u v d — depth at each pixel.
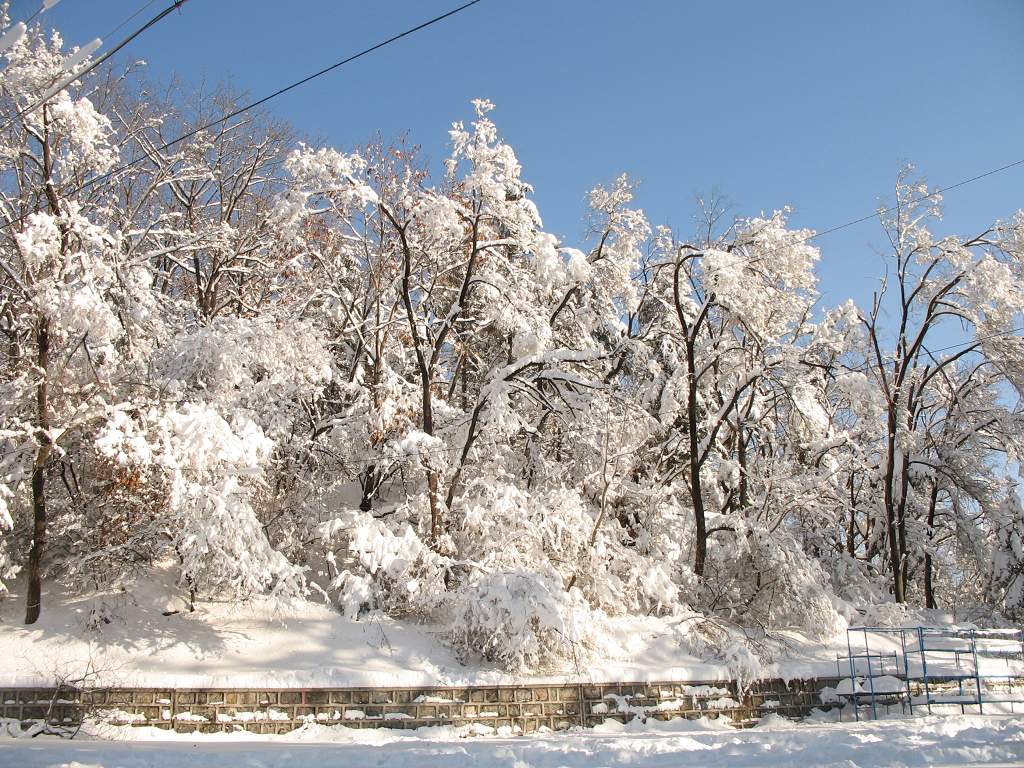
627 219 25.44
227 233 22.33
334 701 15.81
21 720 14.46
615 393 21.86
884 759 9.95
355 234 22.80
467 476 21.55
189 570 16.47
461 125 20.58
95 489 17.56
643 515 23.16
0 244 18.39
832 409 28.83
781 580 22.11
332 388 23.55
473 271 22.41
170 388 17.77
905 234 25.80
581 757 10.76
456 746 12.34
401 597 18.95
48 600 17.23
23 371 17.22
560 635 17.52
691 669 18.28
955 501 29.53
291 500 20.16
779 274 22.58
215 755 10.67
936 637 24.20
